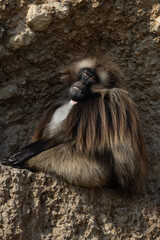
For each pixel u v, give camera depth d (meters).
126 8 19.12
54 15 18.72
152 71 20.09
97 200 17.17
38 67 20.06
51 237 16.33
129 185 17.52
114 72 18.78
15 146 20.45
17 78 20.14
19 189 16.00
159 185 19.59
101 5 18.91
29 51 19.58
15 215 15.63
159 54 19.81
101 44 20.19
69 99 19.00
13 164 17.03
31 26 18.86
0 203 15.67
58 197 16.75
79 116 17.45
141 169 17.86
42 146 17.19
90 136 17.09
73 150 17.22
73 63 19.47
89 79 17.84
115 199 17.47
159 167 19.86
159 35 19.39
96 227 16.77
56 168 17.05
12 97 20.25
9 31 19.00
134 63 20.20
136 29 19.58
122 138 17.06
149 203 17.94
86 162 17.06
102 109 17.39
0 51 19.16
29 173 16.53
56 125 18.25
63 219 16.58
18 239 15.56
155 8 19.11
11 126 20.66
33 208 16.25
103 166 17.25
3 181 15.89
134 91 20.59
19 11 18.86
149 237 17.47
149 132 20.33
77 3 18.70
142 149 17.98
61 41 19.61
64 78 19.45
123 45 19.98
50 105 20.83
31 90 20.42
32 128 20.77
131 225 17.38
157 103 20.39
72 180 16.92
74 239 16.44
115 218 17.28
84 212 16.84
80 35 19.62
